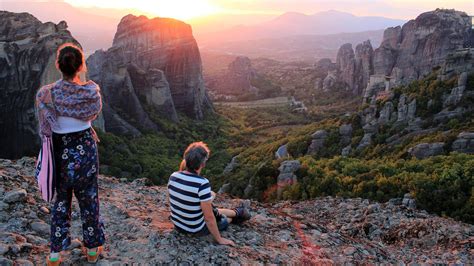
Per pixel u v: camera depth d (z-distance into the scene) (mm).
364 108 66750
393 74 135375
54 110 5918
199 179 7656
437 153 42156
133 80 106562
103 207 9633
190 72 127875
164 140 91438
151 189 12578
